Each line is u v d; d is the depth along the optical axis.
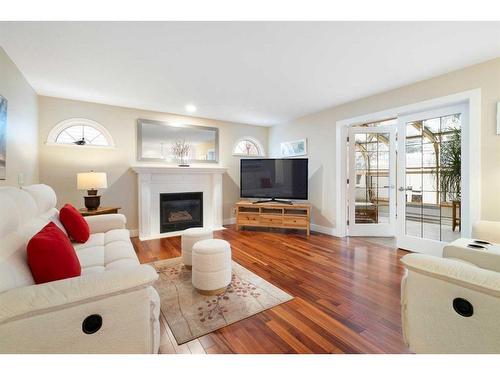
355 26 1.87
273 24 1.83
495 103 2.42
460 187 2.80
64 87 3.07
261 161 4.64
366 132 4.03
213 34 1.96
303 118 4.67
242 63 2.47
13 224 1.27
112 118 3.86
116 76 2.76
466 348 1.03
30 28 1.84
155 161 4.24
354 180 4.07
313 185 4.52
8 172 2.24
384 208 4.10
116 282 1.00
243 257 3.01
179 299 1.98
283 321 1.69
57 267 1.17
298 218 4.18
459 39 2.05
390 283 2.28
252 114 4.52
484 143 2.49
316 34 1.97
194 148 4.65
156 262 2.83
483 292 0.97
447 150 2.93
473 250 1.63
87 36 1.96
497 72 2.40
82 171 3.63
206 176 4.75
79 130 3.67
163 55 2.29
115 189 3.89
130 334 1.05
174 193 4.37
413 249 3.21
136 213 4.06
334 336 1.52
